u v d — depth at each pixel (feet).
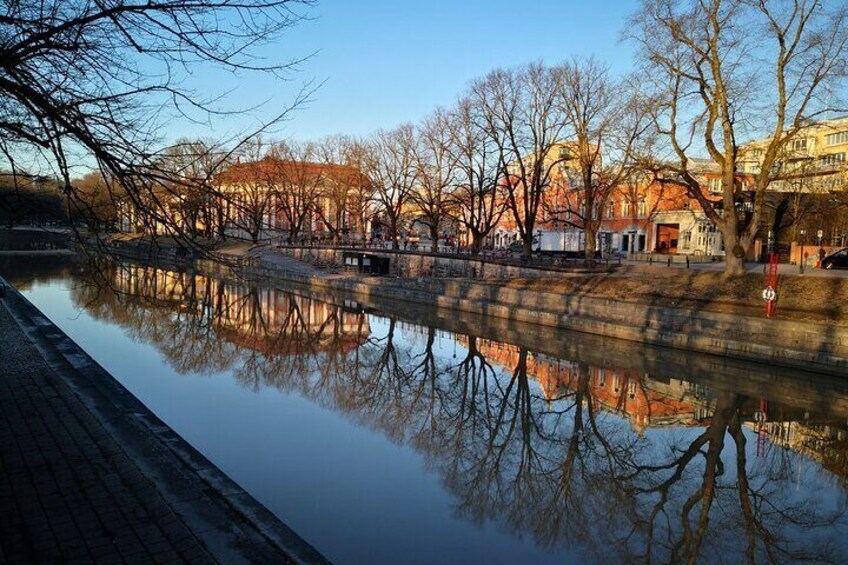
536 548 33.06
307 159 207.10
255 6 16.80
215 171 19.98
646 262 154.81
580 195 176.14
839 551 33.78
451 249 200.03
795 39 84.12
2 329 61.72
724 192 95.30
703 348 77.61
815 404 61.46
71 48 16.87
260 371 72.90
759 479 45.09
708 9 88.53
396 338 98.32
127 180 18.01
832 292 81.15
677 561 32.58
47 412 34.42
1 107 19.93
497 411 62.23
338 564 28.89
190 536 20.51
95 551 19.20
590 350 86.84
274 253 191.01
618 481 44.34
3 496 23.29
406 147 184.03
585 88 127.13
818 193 145.79
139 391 59.47
